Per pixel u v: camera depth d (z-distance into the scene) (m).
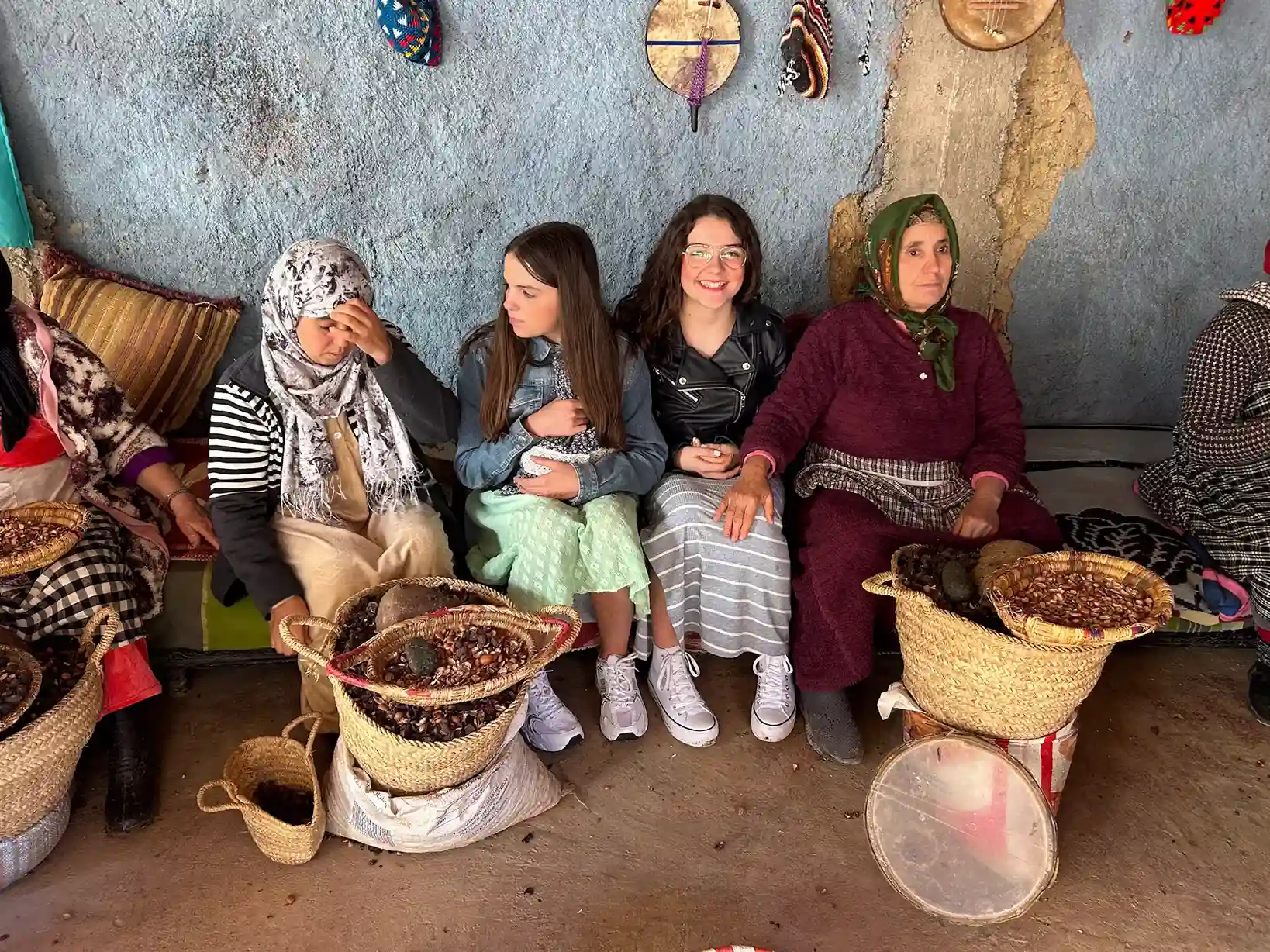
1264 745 2.28
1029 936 1.78
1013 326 3.12
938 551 2.08
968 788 1.80
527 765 1.99
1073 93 2.80
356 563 2.07
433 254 2.80
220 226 2.70
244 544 2.04
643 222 2.84
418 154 2.69
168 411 2.67
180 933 1.73
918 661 1.87
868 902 1.85
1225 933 1.79
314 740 2.08
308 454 2.12
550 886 1.86
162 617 2.25
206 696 2.36
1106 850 1.98
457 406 2.31
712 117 2.74
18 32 2.45
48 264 2.65
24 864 1.81
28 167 2.58
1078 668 1.71
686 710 2.24
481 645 1.87
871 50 2.70
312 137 2.63
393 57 2.58
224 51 2.53
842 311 2.37
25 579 1.91
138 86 2.53
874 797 1.86
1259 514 2.33
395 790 1.82
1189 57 2.80
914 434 2.33
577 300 2.10
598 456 2.25
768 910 1.82
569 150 2.73
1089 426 3.28
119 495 2.18
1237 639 2.59
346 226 2.74
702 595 2.25
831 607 2.16
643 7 2.61
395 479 2.22
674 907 1.82
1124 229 3.00
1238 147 2.92
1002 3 2.60
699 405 2.46
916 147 2.83
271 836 1.84
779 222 2.88
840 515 2.21
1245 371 2.33
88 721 1.76
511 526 2.17
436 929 1.76
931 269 2.23
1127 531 2.61
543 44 2.61
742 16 2.63
